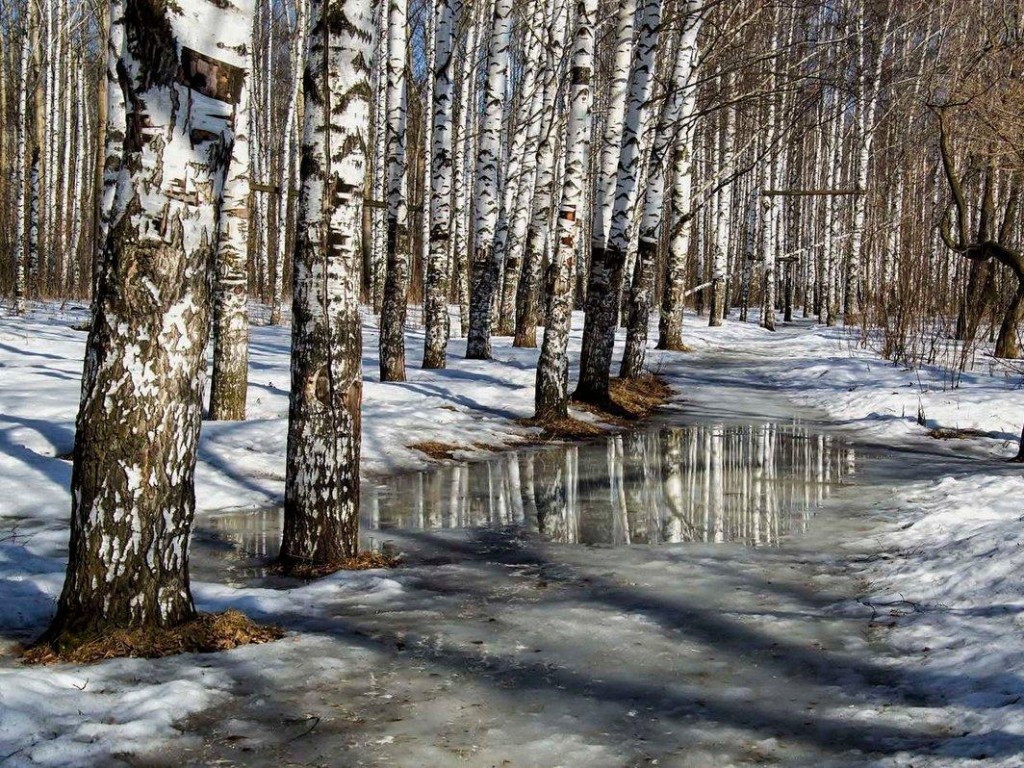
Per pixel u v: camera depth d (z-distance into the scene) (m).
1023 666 4.50
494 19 20.28
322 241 6.81
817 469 11.24
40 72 30.45
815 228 49.09
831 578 6.61
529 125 25.30
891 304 23.86
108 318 4.77
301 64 34.22
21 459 9.68
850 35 21.34
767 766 3.82
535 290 23.97
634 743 4.04
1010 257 11.80
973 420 14.82
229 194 12.22
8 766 3.62
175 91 4.68
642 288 19.39
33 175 30.28
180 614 5.07
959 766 3.67
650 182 19.11
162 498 4.93
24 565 6.53
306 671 4.77
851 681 4.71
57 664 4.66
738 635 5.41
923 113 32.38
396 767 3.79
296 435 6.98
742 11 21.42
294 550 6.96
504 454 12.33
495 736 4.09
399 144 16.67
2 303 28.27
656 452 12.59
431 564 7.04
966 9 29.64
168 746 3.91
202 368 5.03
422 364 19.23
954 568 6.23
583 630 5.50
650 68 15.21
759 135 33.56
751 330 36.25
